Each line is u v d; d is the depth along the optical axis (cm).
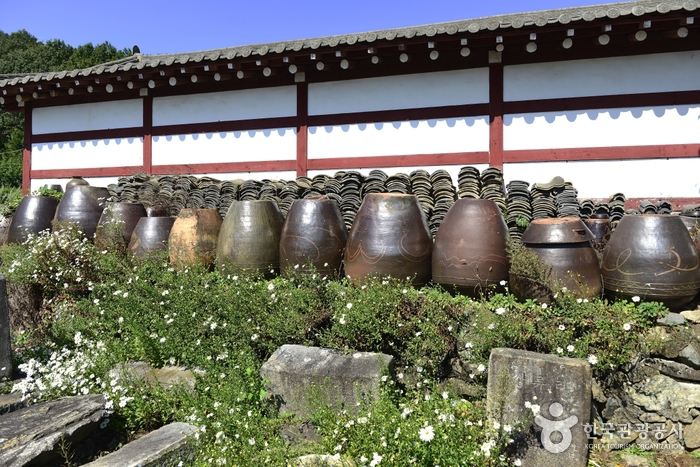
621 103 707
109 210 618
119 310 466
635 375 346
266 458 288
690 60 679
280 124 864
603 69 712
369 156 815
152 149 948
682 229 370
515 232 654
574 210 653
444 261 423
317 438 337
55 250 547
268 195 766
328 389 350
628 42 697
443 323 375
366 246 434
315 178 789
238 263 498
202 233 541
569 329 354
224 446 298
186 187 827
